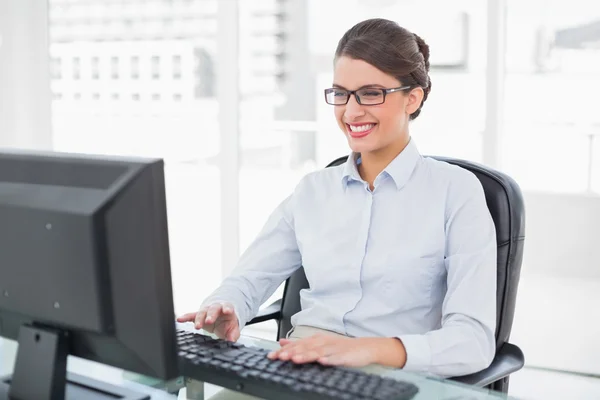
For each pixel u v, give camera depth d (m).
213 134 4.07
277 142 4.08
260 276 1.75
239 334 1.47
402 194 1.65
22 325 1.11
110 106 4.13
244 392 1.15
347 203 1.69
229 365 1.19
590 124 3.29
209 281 3.94
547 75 3.33
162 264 0.98
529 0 3.29
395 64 1.54
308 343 1.26
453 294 1.52
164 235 0.98
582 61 3.28
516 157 3.41
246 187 4.20
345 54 1.56
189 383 1.21
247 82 3.96
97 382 1.19
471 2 3.31
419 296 1.61
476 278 1.53
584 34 3.26
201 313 1.50
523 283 3.36
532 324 3.30
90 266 0.99
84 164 1.02
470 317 1.48
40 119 3.75
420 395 1.13
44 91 3.75
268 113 3.99
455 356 1.39
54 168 1.04
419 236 1.61
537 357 3.14
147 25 4.02
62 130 4.15
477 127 3.41
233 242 3.53
